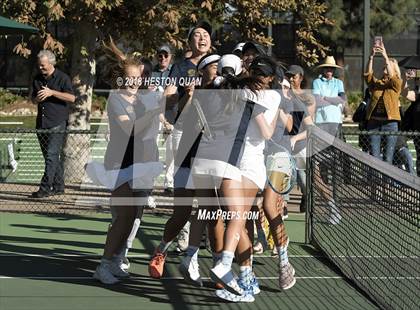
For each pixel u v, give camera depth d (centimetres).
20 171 1499
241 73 633
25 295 671
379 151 1151
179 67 693
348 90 3481
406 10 3155
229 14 1305
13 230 966
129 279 729
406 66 1259
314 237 894
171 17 1190
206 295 678
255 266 791
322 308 644
